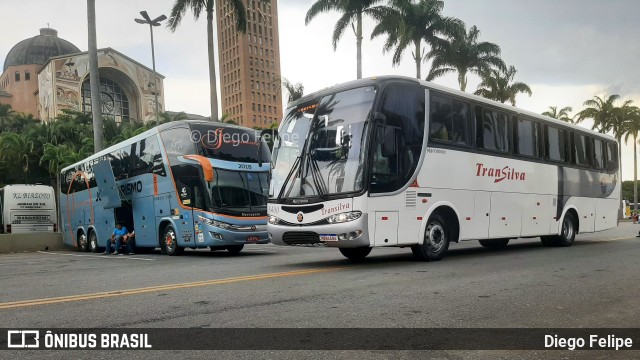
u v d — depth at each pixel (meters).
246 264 10.91
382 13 31.22
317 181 9.41
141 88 93.56
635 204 54.81
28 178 47.38
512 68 43.41
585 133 15.82
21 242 22.95
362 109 9.32
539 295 6.20
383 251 13.85
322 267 9.51
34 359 3.91
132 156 18.23
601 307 5.51
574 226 14.94
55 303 6.13
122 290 7.05
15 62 111.19
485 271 8.49
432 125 10.23
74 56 88.06
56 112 85.06
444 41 35.84
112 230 19.34
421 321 4.87
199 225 14.43
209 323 4.88
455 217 10.65
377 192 9.05
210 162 14.57
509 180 12.16
